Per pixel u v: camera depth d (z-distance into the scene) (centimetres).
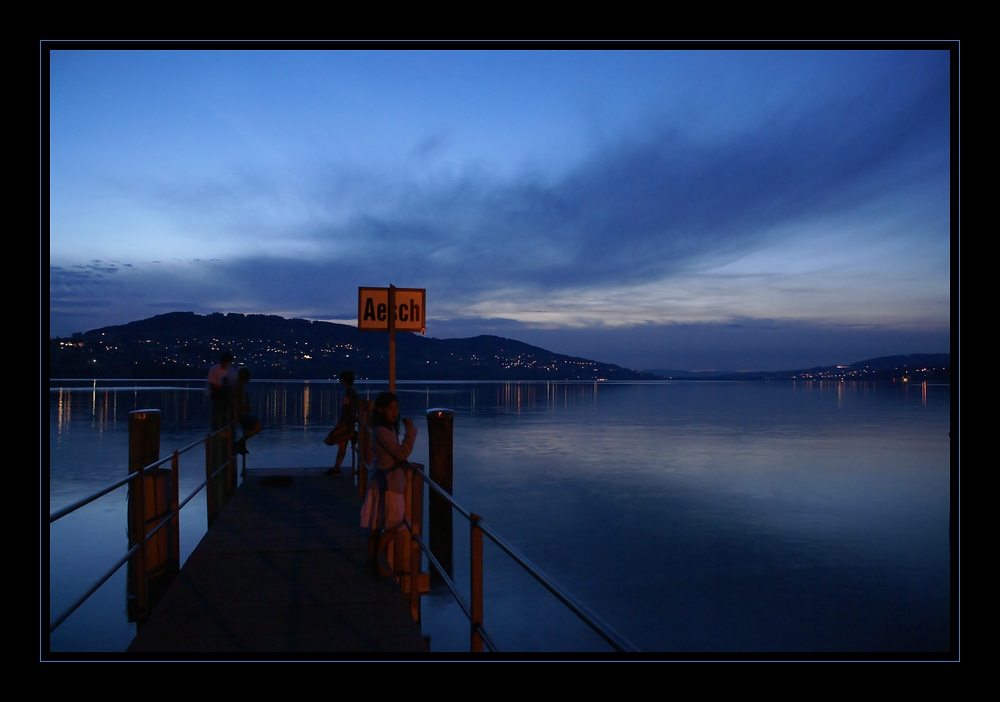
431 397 8750
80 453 2367
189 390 8769
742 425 4462
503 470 2369
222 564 711
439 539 948
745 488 2055
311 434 3225
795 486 2081
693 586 1177
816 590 1159
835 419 5116
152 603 782
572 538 1484
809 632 985
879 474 2316
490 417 5153
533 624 1006
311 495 1087
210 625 543
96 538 1252
